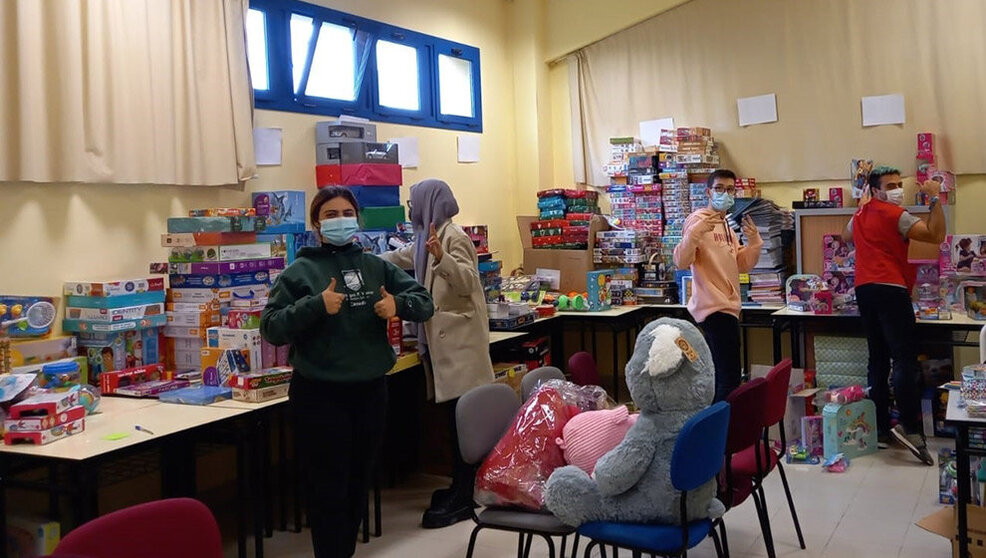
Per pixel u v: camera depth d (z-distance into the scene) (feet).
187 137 14.08
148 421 10.30
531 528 8.93
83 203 12.78
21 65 11.76
